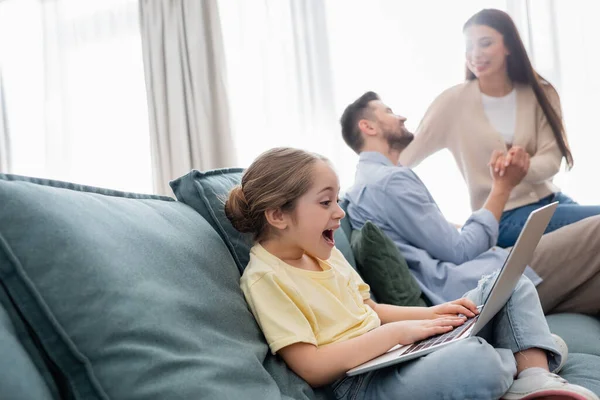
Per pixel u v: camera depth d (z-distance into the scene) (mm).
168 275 840
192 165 3014
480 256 1976
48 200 731
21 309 679
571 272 1844
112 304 708
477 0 2645
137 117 3236
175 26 3008
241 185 1139
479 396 870
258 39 2982
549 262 1868
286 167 1110
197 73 2969
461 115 2627
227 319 911
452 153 2648
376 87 2809
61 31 3320
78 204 781
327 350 1006
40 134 3438
